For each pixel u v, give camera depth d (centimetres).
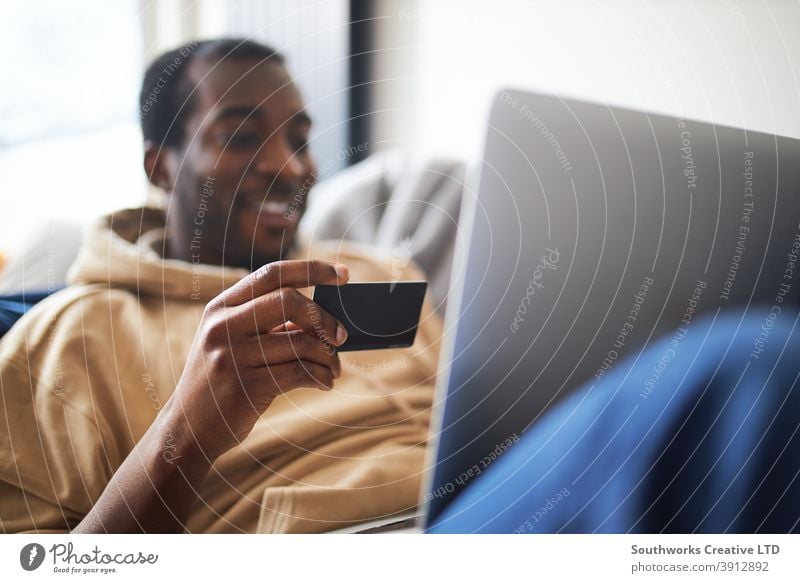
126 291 52
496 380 39
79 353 49
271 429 52
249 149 54
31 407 47
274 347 42
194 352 44
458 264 53
